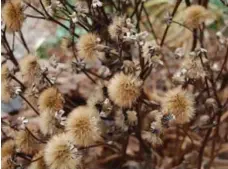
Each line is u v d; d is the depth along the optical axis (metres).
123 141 0.21
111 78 0.19
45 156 0.17
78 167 0.18
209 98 0.20
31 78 0.19
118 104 0.17
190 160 0.23
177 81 0.18
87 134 0.17
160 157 0.24
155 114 0.18
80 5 0.19
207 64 0.19
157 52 0.18
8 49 0.22
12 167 0.18
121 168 0.24
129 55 0.20
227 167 0.24
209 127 0.20
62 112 0.17
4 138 0.21
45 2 0.19
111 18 0.20
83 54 0.18
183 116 0.17
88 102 0.19
